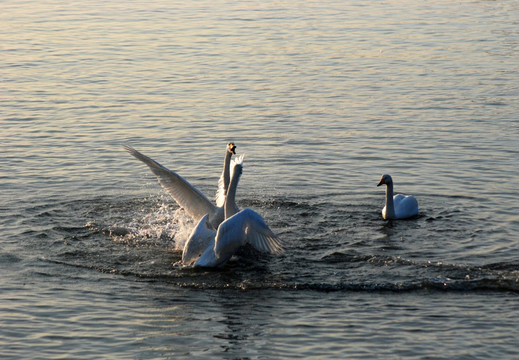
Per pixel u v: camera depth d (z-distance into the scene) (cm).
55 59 3058
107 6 4403
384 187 1706
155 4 4475
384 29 3666
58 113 2314
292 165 1850
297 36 3491
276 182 1730
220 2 4562
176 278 1244
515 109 2312
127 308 1130
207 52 3172
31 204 1582
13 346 1006
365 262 1294
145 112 2327
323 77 2758
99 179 1758
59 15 4078
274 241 1226
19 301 1141
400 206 1519
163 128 2169
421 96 2488
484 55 3089
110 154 1941
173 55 3120
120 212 1564
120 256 1337
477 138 2036
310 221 1500
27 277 1231
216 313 1112
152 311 1119
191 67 2917
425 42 3359
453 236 1409
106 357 984
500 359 966
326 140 2045
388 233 1433
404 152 1938
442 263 1275
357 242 1384
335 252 1337
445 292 1176
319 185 1714
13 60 3034
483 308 1116
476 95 2486
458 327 1055
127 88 2616
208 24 3794
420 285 1193
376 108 2356
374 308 1121
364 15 4072
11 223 1474
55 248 1362
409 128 2142
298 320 1085
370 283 1202
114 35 3538
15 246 1362
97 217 1529
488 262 1278
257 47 3262
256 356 980
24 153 1934
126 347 1010
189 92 2564
